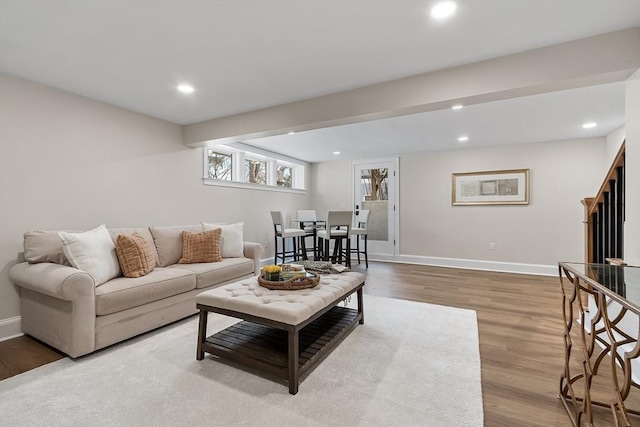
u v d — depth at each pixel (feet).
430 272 16.62
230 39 6.68
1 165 8.05
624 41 6.31
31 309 7.80
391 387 5.82
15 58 7.37
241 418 4.97
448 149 18.04
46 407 5.23
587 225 10.33
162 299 8.45
